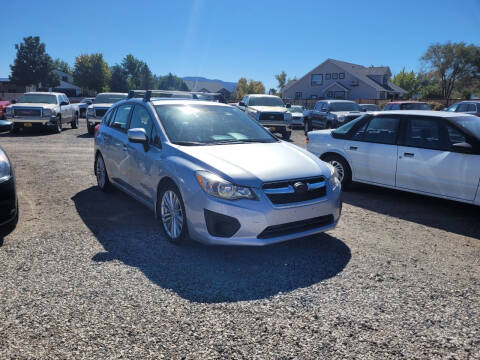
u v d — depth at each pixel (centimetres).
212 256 391
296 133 2038
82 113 2997
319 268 370
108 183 623
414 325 277
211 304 299
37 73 7025
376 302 308
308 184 384
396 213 566
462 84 6275
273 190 367
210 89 11175
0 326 263
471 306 304
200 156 401
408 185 602
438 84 6669
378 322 280
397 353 246
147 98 526
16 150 1106
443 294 323
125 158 523
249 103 1641
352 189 720
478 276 359
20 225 469
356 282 342
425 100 4009
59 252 390
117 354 238
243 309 294
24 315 277
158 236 443
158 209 442
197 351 243
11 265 357
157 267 362
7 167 422
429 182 571
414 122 605
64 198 599
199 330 265
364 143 664
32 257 376
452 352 248
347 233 473
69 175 777
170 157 420
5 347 242
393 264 383
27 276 337
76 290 315
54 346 245
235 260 384
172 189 411
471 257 405
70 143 1304
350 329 271
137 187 498
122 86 8044
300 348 249
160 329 265
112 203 575
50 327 264
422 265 382
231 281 339
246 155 412
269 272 359
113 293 312
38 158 977
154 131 472
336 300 310
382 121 651
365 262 386
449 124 561
